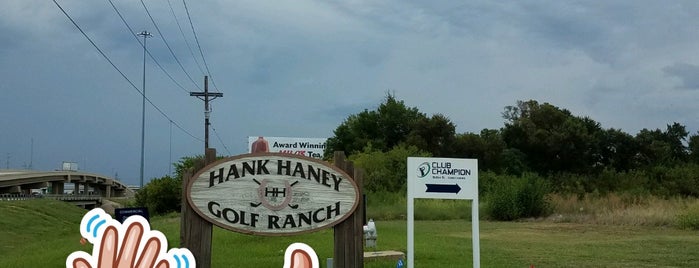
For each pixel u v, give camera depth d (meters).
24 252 21.50
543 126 71.56
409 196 10.53
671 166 66.88
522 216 39.19
